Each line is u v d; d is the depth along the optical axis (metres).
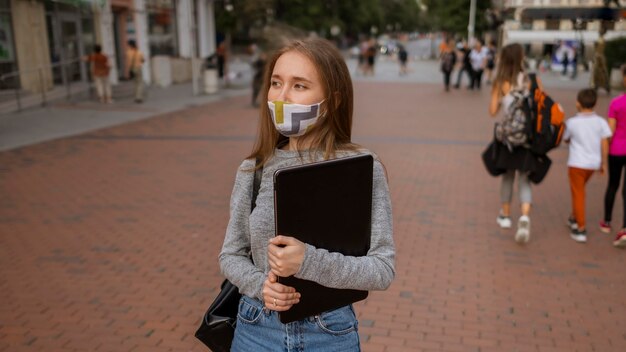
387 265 1.68
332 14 57.47
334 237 1.63
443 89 21.52
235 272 1.72
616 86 19.89
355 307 4.17
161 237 5.67
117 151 9.91
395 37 115.69
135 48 16.91
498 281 4.62
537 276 4.72
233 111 15.32
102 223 6.09
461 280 4.65
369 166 1.67
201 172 8.40
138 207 6.68
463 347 3.64
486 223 6.10
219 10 45.75
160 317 4.03
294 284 1.60
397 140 10.99
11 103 14.91
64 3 17.64
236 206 1.79
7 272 4.81
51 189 7.46
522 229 5.25
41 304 4.22
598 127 5.26
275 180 1.51
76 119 13.52
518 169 5.23
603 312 4.10
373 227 1.72
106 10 20.06
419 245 5.45
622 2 18.02
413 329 3.87
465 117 14.06
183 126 12.75
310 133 1.78
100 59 16.33
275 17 49.38
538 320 3.98
